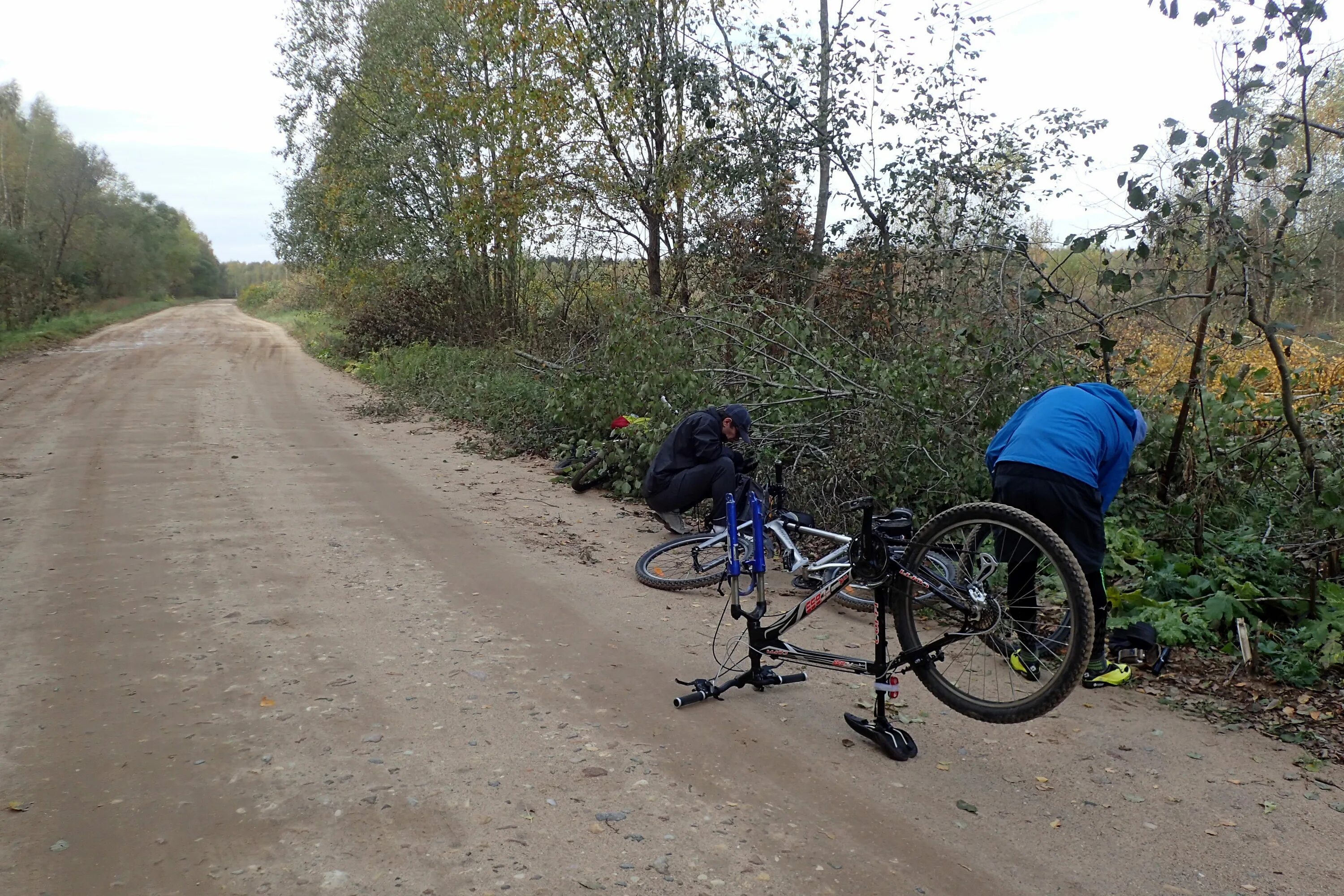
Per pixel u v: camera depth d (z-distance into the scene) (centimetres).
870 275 1143
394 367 1966
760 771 338
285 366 2261
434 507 787
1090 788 329
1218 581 502
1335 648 422
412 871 266
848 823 303
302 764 330
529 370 1480
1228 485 586
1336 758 354
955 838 296
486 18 1407
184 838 280
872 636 498
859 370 741
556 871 268
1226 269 543
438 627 485
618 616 519
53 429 1166
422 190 2084
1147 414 602
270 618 490
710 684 400
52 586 537
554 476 943
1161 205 522
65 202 4362
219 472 907
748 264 1254
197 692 392
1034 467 362
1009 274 643
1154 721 389
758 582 407
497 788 316
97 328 3522
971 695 373
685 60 1270
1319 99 527
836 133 1150
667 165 1303
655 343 880
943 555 351
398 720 369
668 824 297
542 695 401
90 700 383
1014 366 618
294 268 3609
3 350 2397
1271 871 278
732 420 632
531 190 1437
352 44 2225
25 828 284
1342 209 489
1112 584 524
